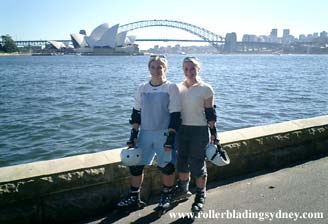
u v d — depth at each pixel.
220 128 13.69
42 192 3.70
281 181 4.86
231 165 5.00
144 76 48.34
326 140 5.95
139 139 4.17
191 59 4.11
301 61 129.50
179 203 4.31
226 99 22.34
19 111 17.53
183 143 4.20
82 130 12.98
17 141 11.52
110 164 4.04
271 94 25.39
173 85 4.02
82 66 83.44
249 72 58.53
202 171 4.12
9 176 3.62
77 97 23.47
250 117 16.05
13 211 3.60
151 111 4.03
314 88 30.16
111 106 19.02
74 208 3.90
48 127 13.52
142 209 4.15
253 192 4.53
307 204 4.18
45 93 26.14
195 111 4.08
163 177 4.13
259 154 5.25
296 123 5.80
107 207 4.10
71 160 4.04
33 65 87.19
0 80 40.16
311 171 5.21
